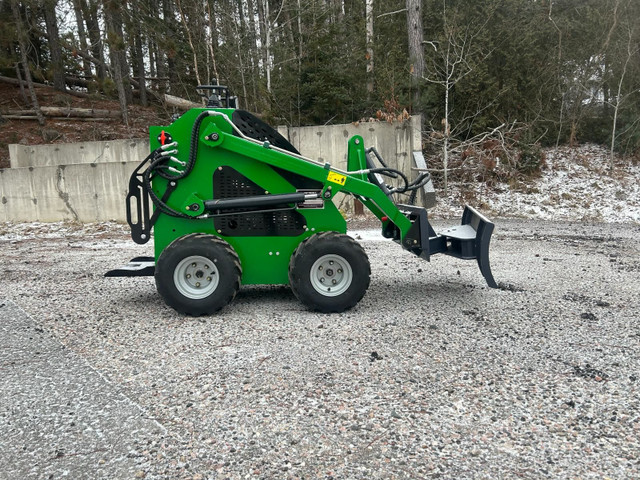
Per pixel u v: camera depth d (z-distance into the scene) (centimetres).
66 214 1337
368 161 577
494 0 1691
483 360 377
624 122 1725
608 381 341
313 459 253
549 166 1659
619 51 1748
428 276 677
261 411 301
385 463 250
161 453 260
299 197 509
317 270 501
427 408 304
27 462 254
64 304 551
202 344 416
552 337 428
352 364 370
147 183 509
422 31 1619
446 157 1491
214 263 488
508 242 952
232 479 238
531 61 1736
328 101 1580
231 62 1731
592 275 672
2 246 1012
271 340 423
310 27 1705
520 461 251
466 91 1602
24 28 2172
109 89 2116
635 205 1370
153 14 1950
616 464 249
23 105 2300
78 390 333
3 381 348
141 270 546
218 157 512
